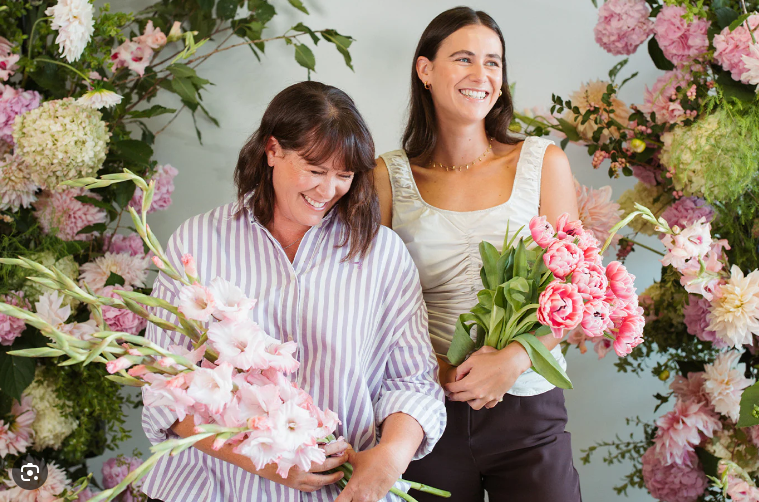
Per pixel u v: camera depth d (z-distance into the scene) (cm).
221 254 132
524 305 139
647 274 237
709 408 197
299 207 125
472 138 173
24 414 187
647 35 204
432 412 129
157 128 230
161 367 98
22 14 192
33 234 195
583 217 206
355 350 129
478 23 166
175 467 132
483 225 167
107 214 225
